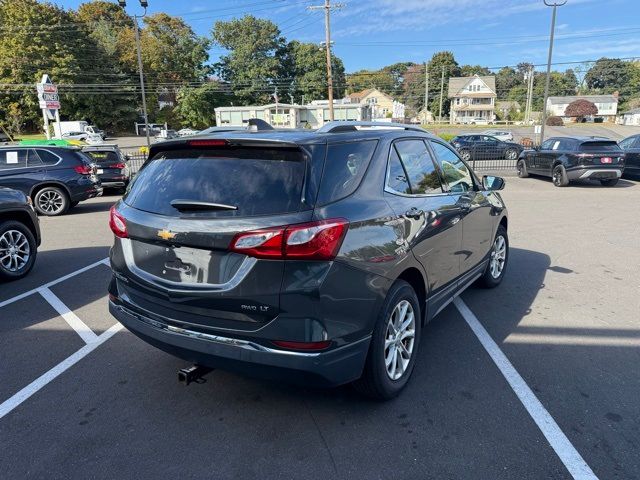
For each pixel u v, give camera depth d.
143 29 75.62
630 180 17.48
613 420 2.98
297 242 2.52
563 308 4.94
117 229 3.20
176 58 75.94
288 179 2.70
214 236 2.65
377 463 2.63
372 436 2.87
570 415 3.05
